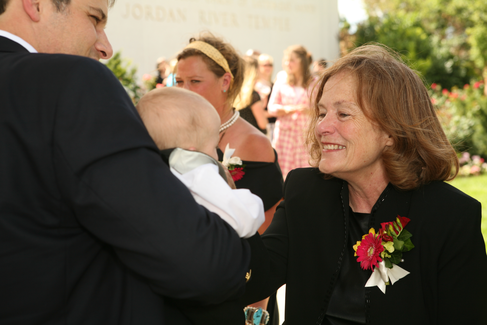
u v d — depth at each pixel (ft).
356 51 5.07
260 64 23.65
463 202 4.40
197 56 7.53
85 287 3.25
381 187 4.91
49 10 3.53
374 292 4.53
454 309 4.28
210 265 3.08
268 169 7.47
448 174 4.75
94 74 3.19
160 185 3.07
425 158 4.65
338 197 5.16
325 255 4.92
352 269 4.86
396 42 48.01
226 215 3.51
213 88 7.59
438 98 34.06
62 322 3.13
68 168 2.93
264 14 28.09
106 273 3.39
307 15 29.63
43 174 3.00
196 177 3.61
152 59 24.03
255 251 3.98
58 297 3.10
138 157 3.08
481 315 4.22
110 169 2.96
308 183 5.44
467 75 54.60
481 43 53.16
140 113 3.94
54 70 3.14
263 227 7.66
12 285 2.98
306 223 5.16
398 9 77.05
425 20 71.46
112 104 3.13
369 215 4.90
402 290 4.44
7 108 3.06
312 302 4.91
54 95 3.05
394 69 4.69
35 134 3.00
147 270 3.05
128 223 2.94
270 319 6.74
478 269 4.24
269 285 4.83
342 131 4.64
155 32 24.12
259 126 16.43
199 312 3.74
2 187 2.97
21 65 3.21
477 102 32.48
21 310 3.01
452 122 30.68
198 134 3.87
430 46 49.34
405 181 4.62
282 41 28.78
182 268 3.00
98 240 3.32
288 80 20.17
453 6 65.05
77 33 3.67
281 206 5.59
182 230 3.01
